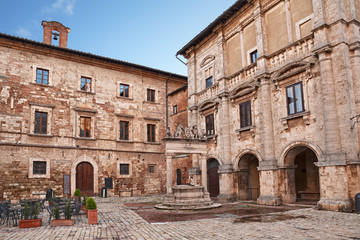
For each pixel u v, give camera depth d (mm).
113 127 31891
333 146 15289
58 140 28250
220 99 24969
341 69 15539
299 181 23547
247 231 10195
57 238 9719
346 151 14898
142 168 33188
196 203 17594
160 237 9633
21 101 26906
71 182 28266
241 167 23094
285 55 19250
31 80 27750
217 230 10547
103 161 30609
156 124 35094
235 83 23688
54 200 18156
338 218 12422
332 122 15469
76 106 29906
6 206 13703
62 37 32000
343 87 15336
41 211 17562
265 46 20859
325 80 15961
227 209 16891
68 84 29812
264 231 10102
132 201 24578
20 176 25828
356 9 16672
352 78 15633
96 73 31859
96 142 30484
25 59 27766
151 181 33656
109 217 14766
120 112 32656
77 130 29484
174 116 35531
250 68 22125
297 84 18250
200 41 28625
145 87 35125
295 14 19234
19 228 11836
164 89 36656
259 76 20500
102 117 31297
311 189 21859
